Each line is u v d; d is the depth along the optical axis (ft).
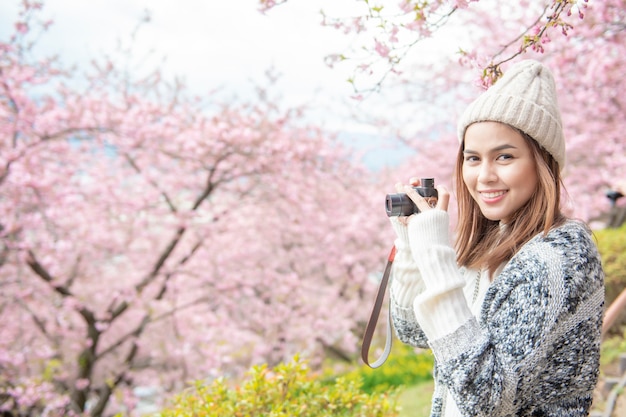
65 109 27.63
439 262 4.42
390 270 5.64
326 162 33.17
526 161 4.64
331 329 36.32
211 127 28.86
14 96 25.90
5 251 26.32
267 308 35.58
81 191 29.40
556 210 4.67
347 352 41.16
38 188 26.09
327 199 34.50
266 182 31.27
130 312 33.32
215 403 9.34
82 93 29.19
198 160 29.27
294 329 37.06
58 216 26.86
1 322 28.81
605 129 28.86
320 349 40.14
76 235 29.55
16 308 29.45
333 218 34.78
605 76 22.11
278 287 35.14
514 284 4.25
